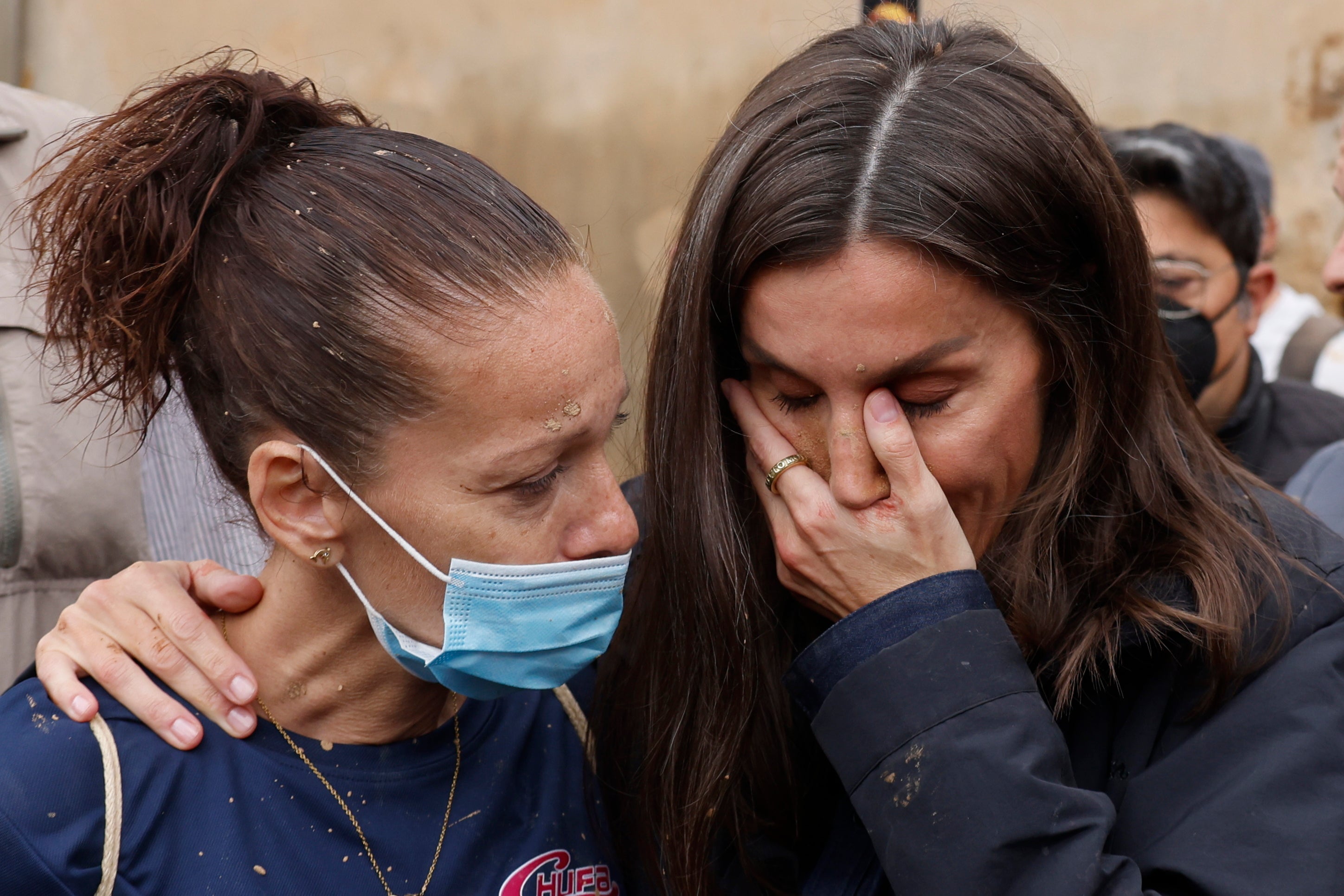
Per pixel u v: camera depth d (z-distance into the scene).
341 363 1.19
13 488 1.91
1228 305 2.64
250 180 1.25
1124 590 1.41
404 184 1.23
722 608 1.49
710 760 1.50
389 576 1.27
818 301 1.31
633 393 2.29
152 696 1.27
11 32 4.58
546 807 1.46
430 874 1.33
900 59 1.40
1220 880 1.23
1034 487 1.48
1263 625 1.34
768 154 1.34
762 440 1.46
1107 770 1.42
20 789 1.18
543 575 1.27
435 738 1.40
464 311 1.18
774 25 4.64
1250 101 4.73
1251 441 2.73
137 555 2.02
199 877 1.22
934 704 1.30
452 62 4.86
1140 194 2.62
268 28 4.78
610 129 4.81
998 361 1.36
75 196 1.27
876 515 1.39
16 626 1.94
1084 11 4.76
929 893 1.25
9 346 1.92
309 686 1.32
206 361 1.26
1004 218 1.29
